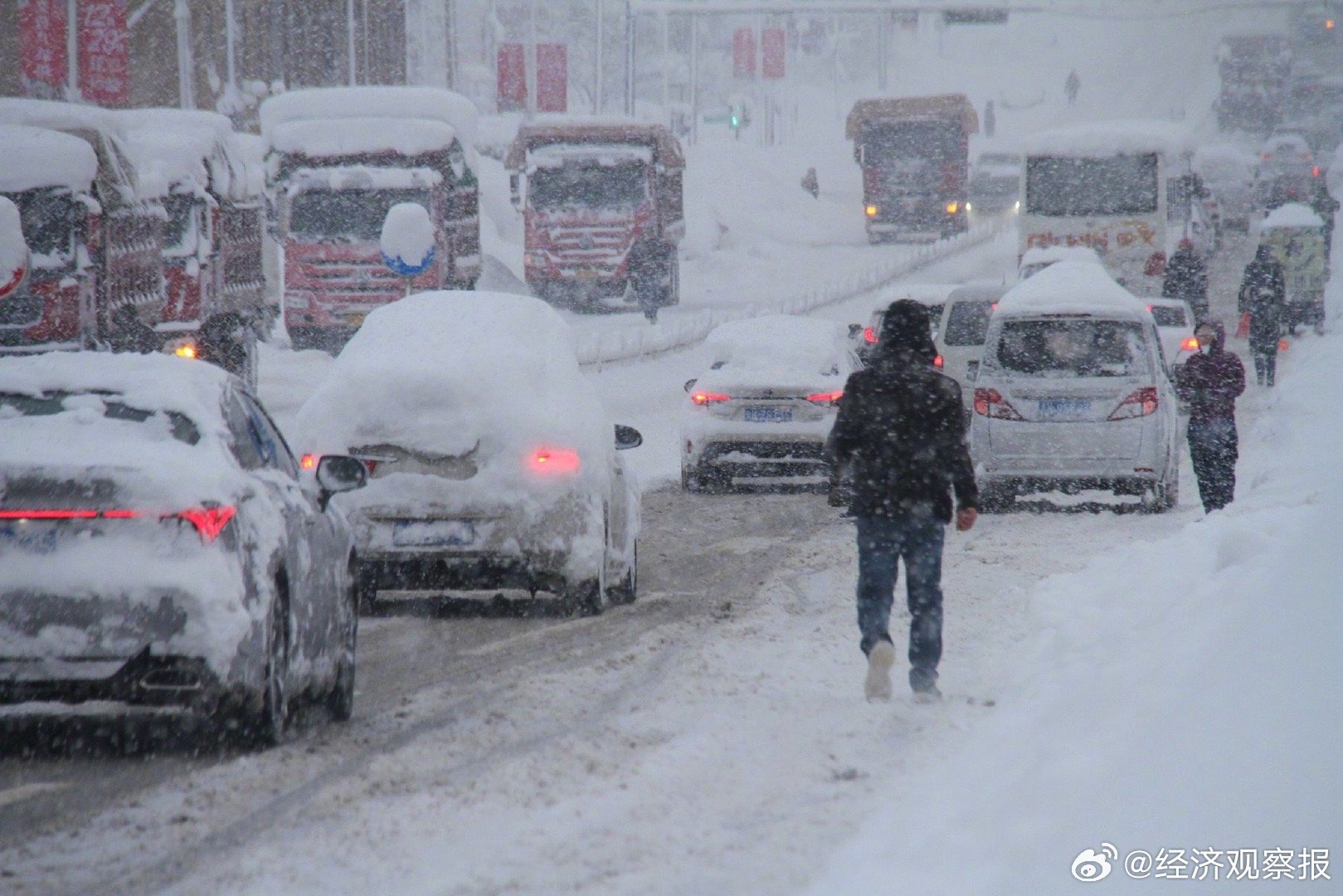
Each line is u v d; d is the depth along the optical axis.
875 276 184.75
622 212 144.50
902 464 29.33
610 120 145.75
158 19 169.75
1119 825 16.86
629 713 28.89
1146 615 29.77
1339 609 18.41
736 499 65.19
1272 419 79.06
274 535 26.52
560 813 21.94
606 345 119.94
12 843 21.02
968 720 27.25
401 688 32.03
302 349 117.00
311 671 28.28
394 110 115.12
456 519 38.00
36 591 24.03
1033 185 134.12
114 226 71.19
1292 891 13.44
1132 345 59.09
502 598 42.28
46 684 23.91
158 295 75.38
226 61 187.62
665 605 41.91
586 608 39.56
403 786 23.80
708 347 68.44
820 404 65.31
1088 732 20.98
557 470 38.22
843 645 35.62
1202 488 53.94
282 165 114.50
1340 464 54.06
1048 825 17.86
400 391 38.53
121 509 24.50
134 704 24.17
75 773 24.70
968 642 35.28
